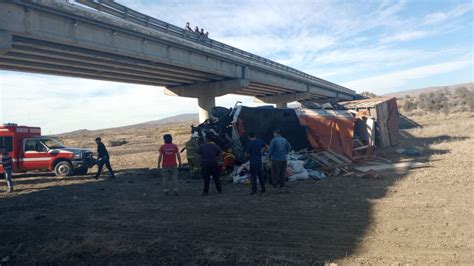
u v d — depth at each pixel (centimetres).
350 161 1572
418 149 1862
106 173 1919
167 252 600
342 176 1269
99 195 1215
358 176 1224
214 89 3772
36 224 852
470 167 1204
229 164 1408
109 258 591
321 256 539
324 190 1032
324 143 1583
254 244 613
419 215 717
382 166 1379
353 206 822
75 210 987
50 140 1903
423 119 4594
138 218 847
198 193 1134
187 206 945
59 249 648
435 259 504
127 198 1123
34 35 1775
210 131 1477
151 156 2788
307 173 1267
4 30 1636
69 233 757
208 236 675
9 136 1802
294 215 783
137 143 4962
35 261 600
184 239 666
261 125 1569
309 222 723
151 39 2509
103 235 722
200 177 1448
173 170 1130
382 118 2114
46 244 687
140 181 1519
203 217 817
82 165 1852
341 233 642
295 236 642
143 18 2462
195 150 1461
